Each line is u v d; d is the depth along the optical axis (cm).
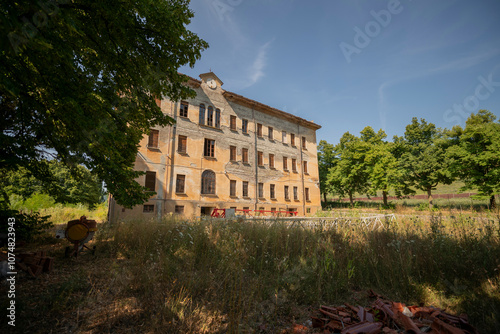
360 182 3378
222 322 296
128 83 560
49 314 288
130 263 491
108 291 363
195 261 513
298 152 2838
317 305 358
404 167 3098
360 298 379
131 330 269
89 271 445
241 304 341
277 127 2686
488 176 2102
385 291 405
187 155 1878
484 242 494
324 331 271
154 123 663
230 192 2125
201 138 1989
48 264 431
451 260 452
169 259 489
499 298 330
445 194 4025
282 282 419
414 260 475
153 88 580
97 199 2683
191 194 1848
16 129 533
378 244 550
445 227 618
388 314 300
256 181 2325
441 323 258
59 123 450
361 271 455
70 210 1762
